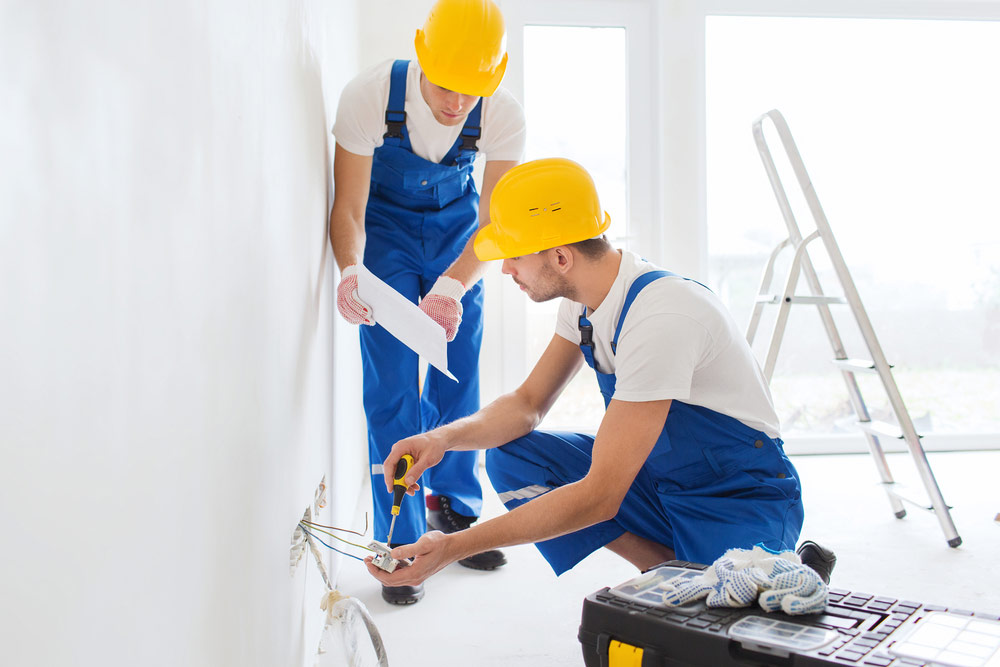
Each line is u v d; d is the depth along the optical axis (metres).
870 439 2.75
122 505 0.59
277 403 1.23
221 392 0.89
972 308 3.76
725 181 3.70
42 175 0.46
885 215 3.72
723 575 1.11
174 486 0.72
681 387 1.35
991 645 0.93
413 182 2.03
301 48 1.50
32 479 0.45
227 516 0.92
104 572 0.56
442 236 2.15
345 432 2.51
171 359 0.71
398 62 1.91
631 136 3.65
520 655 1.73
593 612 1.12
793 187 3.70
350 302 1.58
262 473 1.12
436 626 1.88
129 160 0.60
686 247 3.65
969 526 2.61
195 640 0.79
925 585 2.12
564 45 3.63
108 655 0.57
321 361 1.84
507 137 2.02
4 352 0.42
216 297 0.86
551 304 3.65
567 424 3.71
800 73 3.68
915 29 3.69
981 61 3.71
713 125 3.69
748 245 3.73
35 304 0.45
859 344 3.73
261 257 1.11
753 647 0.98
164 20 0.68
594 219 1.45
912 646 0.94
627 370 1.37
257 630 1.09
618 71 3.65
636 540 1.66
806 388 3.74
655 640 1.06
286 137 1.33
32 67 0.45
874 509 2.81
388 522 2.13
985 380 3.77
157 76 0.66
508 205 1.45
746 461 1.54
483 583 2.16
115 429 0.58
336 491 2.22
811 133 3.70
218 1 0.87
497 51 1.75
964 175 3.72
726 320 1.50
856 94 3.69
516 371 3.64
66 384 0.50
